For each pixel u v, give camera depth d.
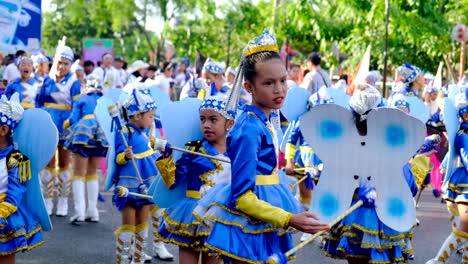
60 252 8.29
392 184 5.37
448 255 7.52
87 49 27.41
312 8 17.30
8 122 5.73
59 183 10.46
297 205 4.60
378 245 5.74
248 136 4.35
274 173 4.57
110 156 7.32
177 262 7.95
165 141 5.92
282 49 22.11
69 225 9.77
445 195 7.58
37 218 5.89
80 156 9.84
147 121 7.44
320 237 8.87
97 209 10.56
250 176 4.30
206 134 5.98
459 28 17.53
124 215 7.25
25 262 7.83
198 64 17.20
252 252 4.42
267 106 4.47
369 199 5.36
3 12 15.55
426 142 6.75
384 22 16.48
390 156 5.34
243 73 4.53
